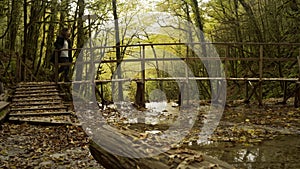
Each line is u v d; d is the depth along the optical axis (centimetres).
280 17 1474
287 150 572
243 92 1579
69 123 795
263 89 1493
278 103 1145
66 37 1267
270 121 841
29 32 1888
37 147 616
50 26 1927
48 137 691
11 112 930
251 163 506
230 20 1662
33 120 829
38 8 1831
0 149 600
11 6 1823
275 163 504
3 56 1895
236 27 1605
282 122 827
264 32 1525
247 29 1602
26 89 1204
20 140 670
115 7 2008
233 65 1753
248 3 1634
